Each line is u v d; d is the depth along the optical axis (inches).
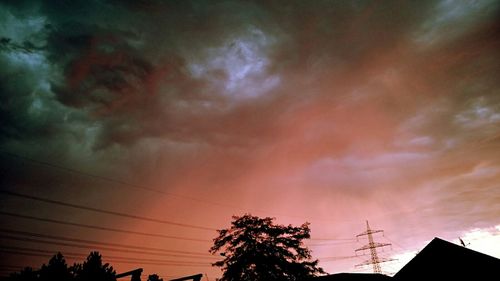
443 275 874.8
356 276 1163.3
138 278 801.6
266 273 1216.2
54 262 1560.0
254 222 1342.3
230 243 1318.9
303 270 1243.8
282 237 1315.2
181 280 818.8
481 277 842.2
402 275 912.9
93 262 1740.9
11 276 919.7
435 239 931.3
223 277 1245.7
